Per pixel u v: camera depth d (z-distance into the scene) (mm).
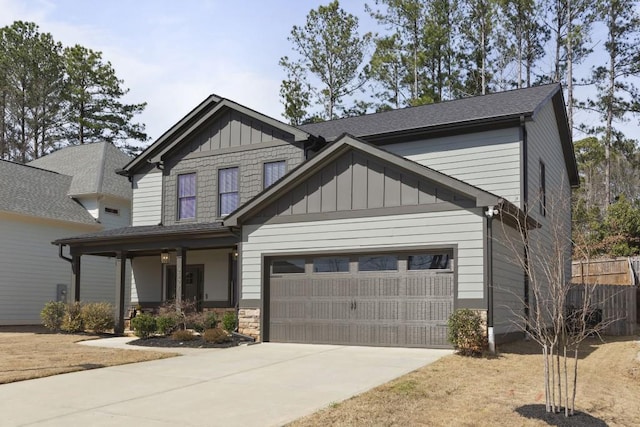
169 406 7887
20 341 15820
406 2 35031
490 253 12422
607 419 7461
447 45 36281
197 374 10383
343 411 7438
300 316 14750
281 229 15086
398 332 13430
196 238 17125
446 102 20250
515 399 8227
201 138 19984
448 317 12828
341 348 13523
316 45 36906
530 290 15461
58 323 18766
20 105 40062
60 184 26078
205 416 7316
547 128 18953
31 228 23031
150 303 21500
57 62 40438
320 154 14328
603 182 46938
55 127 41688
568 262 21031
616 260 22609
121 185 26766
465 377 9703
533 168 16719
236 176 19141
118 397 8484
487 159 16031
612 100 35156
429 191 13227
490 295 12305
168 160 20531
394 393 8438
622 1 34625
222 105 19266
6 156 40344
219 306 19828
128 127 43438
